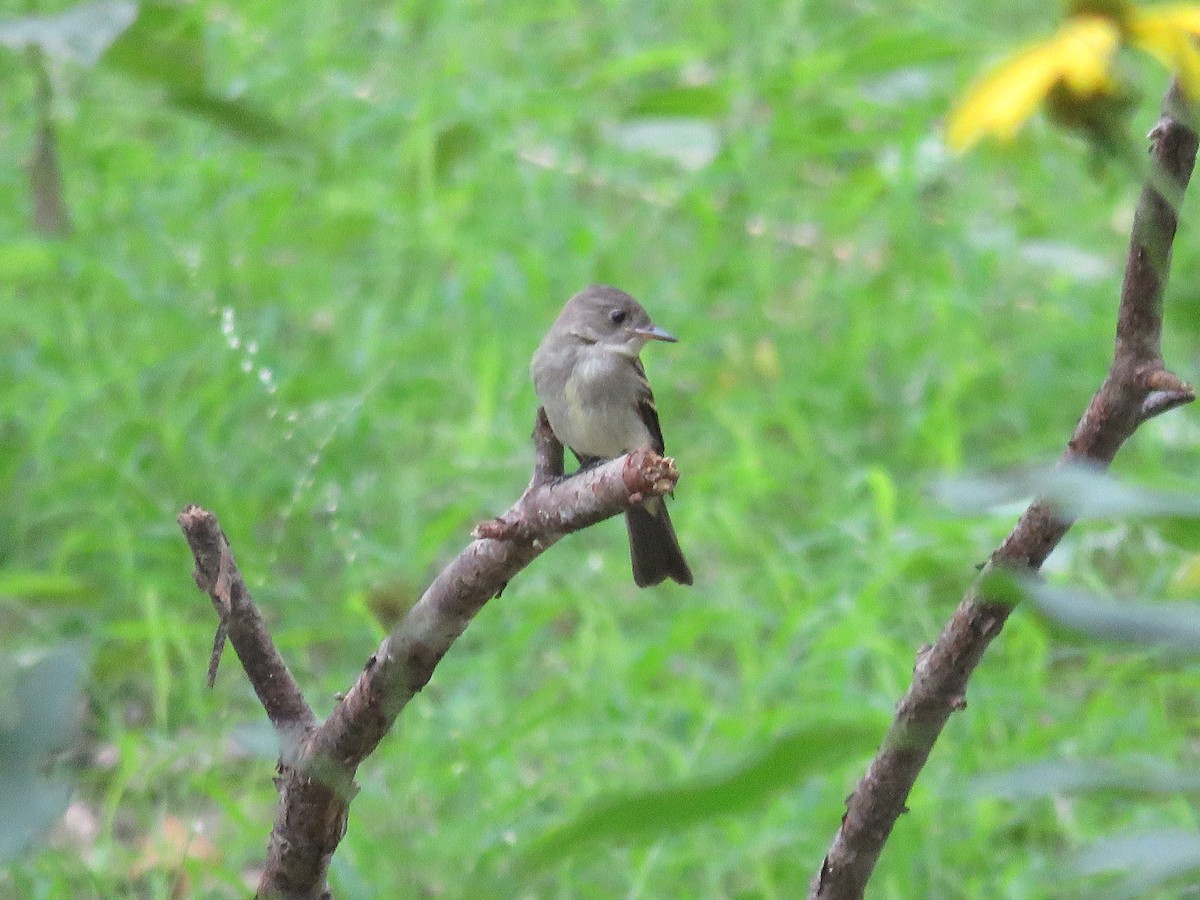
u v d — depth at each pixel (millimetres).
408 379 13219
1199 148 2896
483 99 16578
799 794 8586
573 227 15367
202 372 12773
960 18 17562
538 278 14352
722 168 16016
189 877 8125
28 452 11539
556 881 8023
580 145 16922
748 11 19516
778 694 10125
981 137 2467
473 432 12484
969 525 10656
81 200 15133
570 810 8469
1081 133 2389
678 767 9000
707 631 10711
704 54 18016
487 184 16031
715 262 15367
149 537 10922
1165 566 9664
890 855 8203
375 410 12344
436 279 14820
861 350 13898
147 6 4078
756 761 1798
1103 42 2338
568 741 9297
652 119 15422
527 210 15609
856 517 11578
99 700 9078
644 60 16625
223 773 9039
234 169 15828
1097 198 15508
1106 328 13898
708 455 12883
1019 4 16578
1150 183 2588
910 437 12875
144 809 8227
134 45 4180
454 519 11086
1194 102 2447
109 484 11328
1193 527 2139
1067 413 13492
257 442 11805
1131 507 1891
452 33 18828
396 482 11875
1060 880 2328
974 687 9477
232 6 19000
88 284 13820
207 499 11312
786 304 15180
